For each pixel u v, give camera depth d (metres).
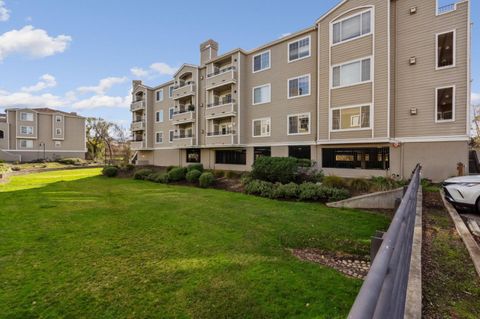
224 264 4.37
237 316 3.02
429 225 4.81
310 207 9.09
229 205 9.47
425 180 11.26
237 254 4.81
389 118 12.59
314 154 15.93
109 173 22.61
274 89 17.98
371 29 13.06
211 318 3.00
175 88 25.09
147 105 29.20
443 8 11.86
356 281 3.80
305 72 16.33
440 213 5.91
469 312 2.09
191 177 16.69
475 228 4.71
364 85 13.31
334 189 10.30
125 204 9.82
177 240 5.64
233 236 5.89
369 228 6.51
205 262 4.46
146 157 30.36
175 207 9.16
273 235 5.97
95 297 3.44
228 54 20.05
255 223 6.97
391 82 12.98
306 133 16.28
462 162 11.47
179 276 3.98
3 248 5.18
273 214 8.00
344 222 7.07
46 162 40.00
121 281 3.85
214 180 15.66
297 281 3.76
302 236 5.88
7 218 7.63
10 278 3.95
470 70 11.26
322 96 14.90
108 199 11.01
